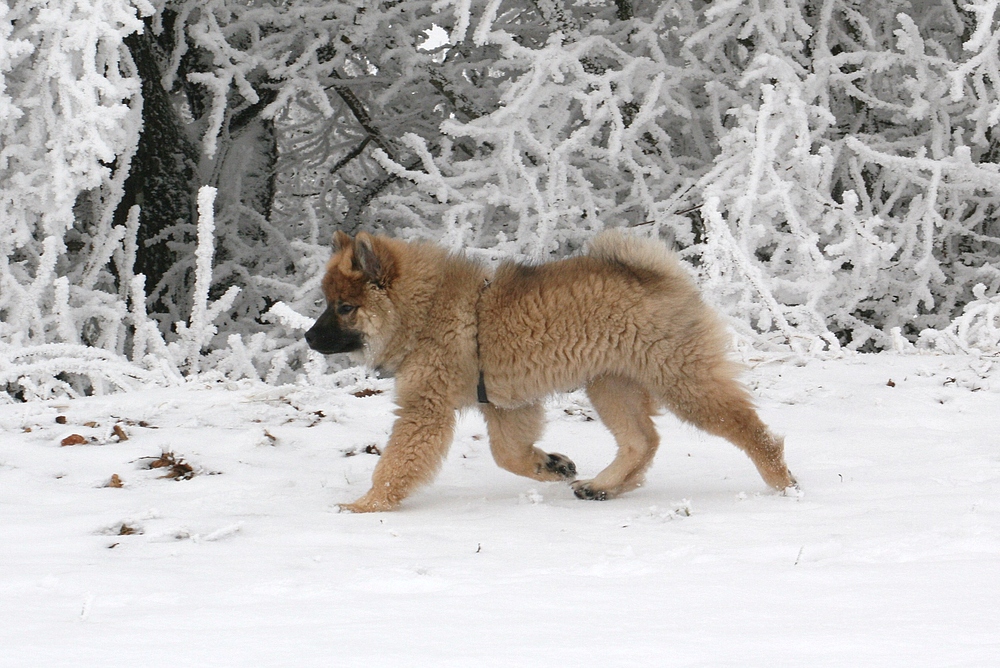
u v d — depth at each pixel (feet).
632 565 15.80
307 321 36.29
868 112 58.80
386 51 60.70
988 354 40.14
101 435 28.63
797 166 48.65
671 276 24.06
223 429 30.17
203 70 61.31
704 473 26.45
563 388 24.66
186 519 21.13
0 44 38.93
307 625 12.25
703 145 56.44
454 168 53.72
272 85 58.39
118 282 56.29
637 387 25.00
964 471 23.85
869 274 50.70
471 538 19.24
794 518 19.71
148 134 57.77
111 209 46.50
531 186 49.01
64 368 37.68
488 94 60.90
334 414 31.78
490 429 26.12
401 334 24.98
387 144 64.44
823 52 55.01
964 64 48.62
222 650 10.89
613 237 24.64
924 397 33.37
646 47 56.75
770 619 11.93
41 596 14.75
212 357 48.29
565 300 23.76
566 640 11.08
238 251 60.39
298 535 19.74
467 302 24.61
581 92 51.78
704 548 17.16
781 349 43.86
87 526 20.24
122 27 45.06
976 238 58.03
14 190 41.39
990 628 10.93
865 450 27.30
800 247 46.09
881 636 10.73
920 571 14.19
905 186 55.77
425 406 24.47
